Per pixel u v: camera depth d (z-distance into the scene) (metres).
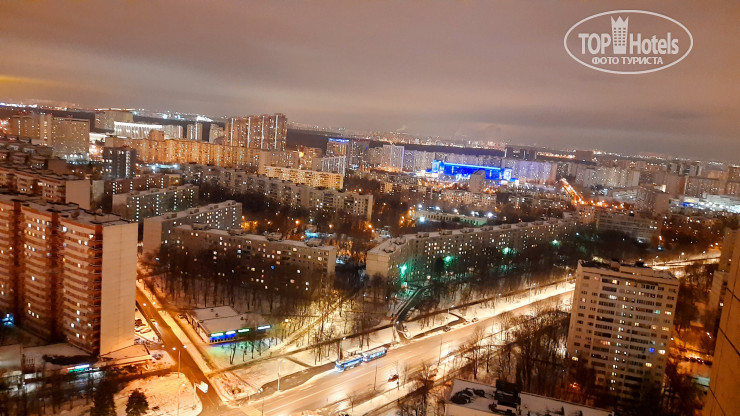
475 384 181.00
